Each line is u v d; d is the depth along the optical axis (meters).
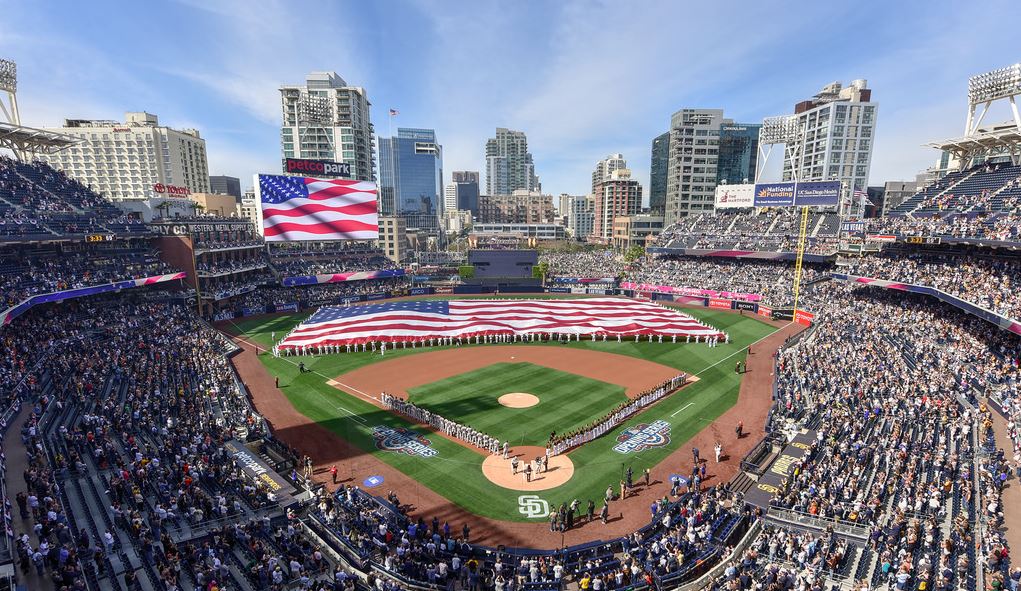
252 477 35.72
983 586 23.17
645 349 72.00
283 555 27.23
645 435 44.59
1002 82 75.25
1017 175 76.25
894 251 86.31
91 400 45.03
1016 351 53.06
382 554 28.42
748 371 61.66
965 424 38.31
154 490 31.75
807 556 26.44
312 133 175.50
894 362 54.78
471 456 40.97
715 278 109.12
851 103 173.88
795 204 110.31
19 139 82.81
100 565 23.77
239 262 103.19
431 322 78.88
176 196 109.75
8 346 55.38
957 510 29.16
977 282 64.56
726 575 25.53
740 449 41.84
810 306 87.75
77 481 32.12
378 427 46.25
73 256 78.56
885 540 27.52
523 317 82.50
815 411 45.22
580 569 27.17
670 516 32.09
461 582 26.58
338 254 126.12
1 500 26.91
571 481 37.41
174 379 52.62
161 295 84.50
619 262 145.62
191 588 23.59
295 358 67.88
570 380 58.69
